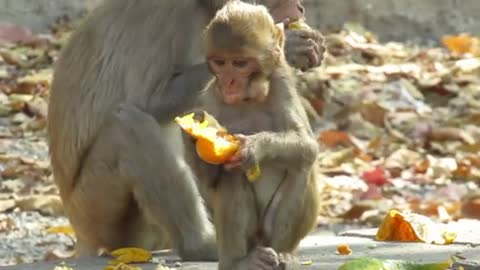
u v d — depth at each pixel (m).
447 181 19.55
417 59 25.86
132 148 13.20
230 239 10.42
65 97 13.97
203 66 13.60
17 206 17.69
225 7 10.25
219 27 10.09
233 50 10.03
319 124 22.08
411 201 18.12
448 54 26.50
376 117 22.06
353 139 20.86
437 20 28.20
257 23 10.10
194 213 13.01
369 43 26.56
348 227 17.27
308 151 10.30
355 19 27.84
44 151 20.11
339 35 26.45
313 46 12.68
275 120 10.38
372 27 27.98
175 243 13.06
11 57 24.47
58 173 14.16
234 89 10.16
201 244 12.94
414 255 11.92
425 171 19.83
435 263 10.90
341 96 22.88
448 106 23.45
